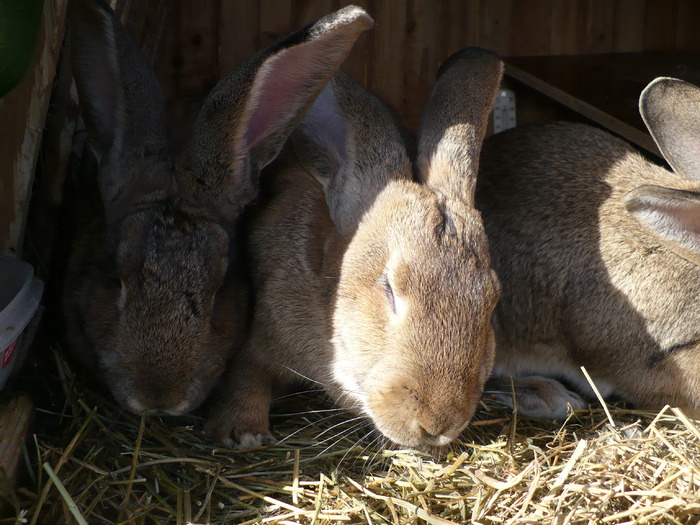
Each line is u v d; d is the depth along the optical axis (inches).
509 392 46.3
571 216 45.9
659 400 45.6
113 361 39.3
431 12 60.0
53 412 42.1
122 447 41.6
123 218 40.5
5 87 35.4
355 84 43.1
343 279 40.4
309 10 58.9
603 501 39.0
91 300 40.6
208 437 43.3
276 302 42.8
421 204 40.0
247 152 41.9
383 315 38.9
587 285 45.4
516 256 46.4
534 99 59.3
